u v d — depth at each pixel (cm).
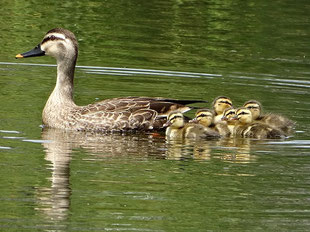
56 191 1144
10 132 1461
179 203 1123
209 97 1781
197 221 1060
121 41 2295
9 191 1140
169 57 2158
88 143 1431
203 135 1509
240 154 1381
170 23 2525
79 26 2420
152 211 1093
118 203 1112
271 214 1097
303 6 2795
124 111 1538
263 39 2398
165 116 1550
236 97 1789
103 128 1530
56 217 1055
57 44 1606
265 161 1341
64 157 1320
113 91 1800
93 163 1295
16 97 1712
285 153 1398
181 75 1983
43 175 1214
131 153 1371
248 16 2634
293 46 2347
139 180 1214
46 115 1566
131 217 1066
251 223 1060
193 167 1292
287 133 1555
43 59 2108
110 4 2739
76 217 1061
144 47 2255
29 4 2656
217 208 1115
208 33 2434
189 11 2692
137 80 1914
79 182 1192
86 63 2053
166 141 1479
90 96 1747
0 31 2305
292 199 1157
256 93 1839
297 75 2031
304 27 2527
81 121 1537
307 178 1248
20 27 2362
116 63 2064
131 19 2555
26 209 1081
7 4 2642
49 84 1850
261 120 1602
